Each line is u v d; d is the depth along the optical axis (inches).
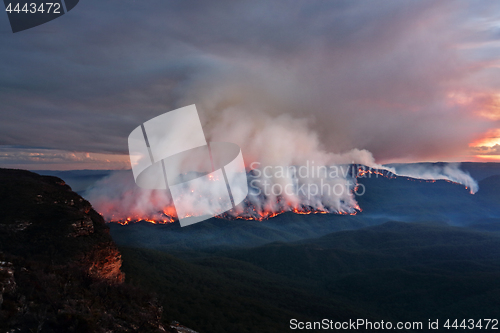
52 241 2428.6
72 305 1175.0
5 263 1221.7
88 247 2522.1
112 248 2738.7
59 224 2598.4
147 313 1449.3
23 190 2938.0
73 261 2300.7
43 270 1325.0
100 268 2541.8
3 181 3085.6
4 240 2331.4
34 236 2420.0
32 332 965.8
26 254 2252.7
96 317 1171.9
